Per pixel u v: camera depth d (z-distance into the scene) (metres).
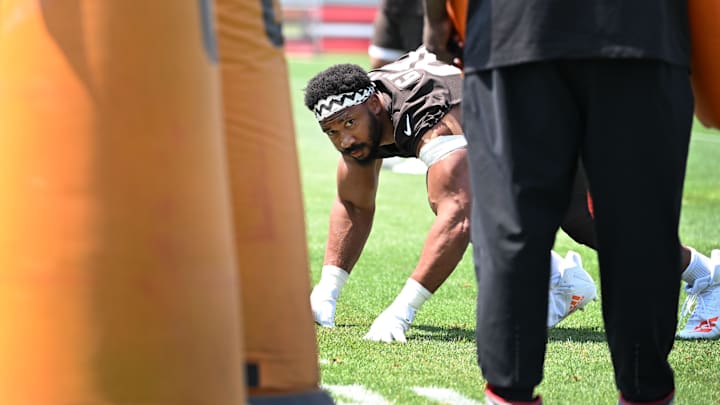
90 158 9.27
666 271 11.12
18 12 9.46
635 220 10.98
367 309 18.70
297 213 11.23
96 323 9.28
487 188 11.16
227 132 10.87
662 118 10.88
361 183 17.16
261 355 10.87
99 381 9.30
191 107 9.52
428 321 17.89
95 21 9.27
